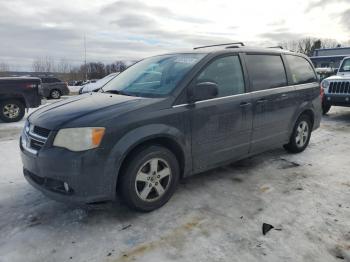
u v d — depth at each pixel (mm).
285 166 4684
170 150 3428
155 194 3328
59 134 2871
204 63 3666
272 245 2742
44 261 2553
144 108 3154
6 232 2943
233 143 3973
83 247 2730
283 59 4840
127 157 3070
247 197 3652
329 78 8945
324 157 5137
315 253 2635
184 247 2725
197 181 4102
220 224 3076
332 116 9312
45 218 3189
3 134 7234
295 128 5074
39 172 2969
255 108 4156
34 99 9203
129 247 2730
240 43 4523
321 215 3242
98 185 2885
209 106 3605
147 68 4152
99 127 2857
